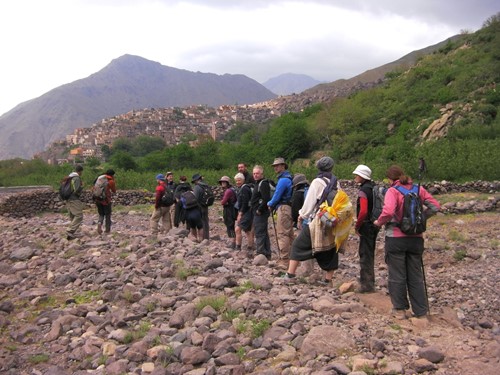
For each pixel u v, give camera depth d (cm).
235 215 1348
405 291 610
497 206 1736
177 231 1208
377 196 699
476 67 8306
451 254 1142
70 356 534
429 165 2639
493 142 3209
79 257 941
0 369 516
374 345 480
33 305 710
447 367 452
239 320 565
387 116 8181
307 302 628
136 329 585
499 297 816
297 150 7900
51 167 5066
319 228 696
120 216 2195
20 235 1263
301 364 459
